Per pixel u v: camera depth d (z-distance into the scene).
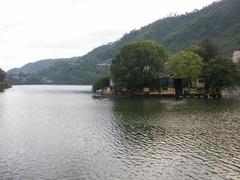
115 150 39.09
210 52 137.62
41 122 62.78
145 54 129.62
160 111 75.81
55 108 91.69
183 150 38.53
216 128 52.25
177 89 126.62
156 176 29.69
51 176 30.09
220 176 29.36
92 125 57.84
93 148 40.28
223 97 120.56
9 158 36.03
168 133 48.69
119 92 138.50
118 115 70.56
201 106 86.00
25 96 160.50
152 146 40.78
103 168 32.19
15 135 49.16
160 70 131.62
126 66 131.75
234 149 38.62
